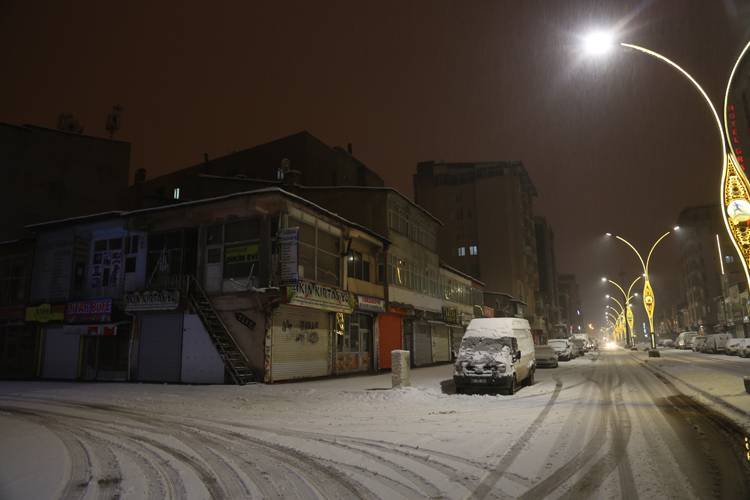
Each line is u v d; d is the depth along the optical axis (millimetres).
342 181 47406
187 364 21266
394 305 30500
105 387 19312
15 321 26297
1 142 35406
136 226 23812
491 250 72938
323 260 24094
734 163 12859
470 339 17172
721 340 46250
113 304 23516
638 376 21984
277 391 17016
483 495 5594
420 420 10867
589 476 6238
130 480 6285
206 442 8617
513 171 75438
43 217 36312
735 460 6902
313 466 6957
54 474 6551
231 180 34625
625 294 80938
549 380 21484
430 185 78500
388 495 5656
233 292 21219
